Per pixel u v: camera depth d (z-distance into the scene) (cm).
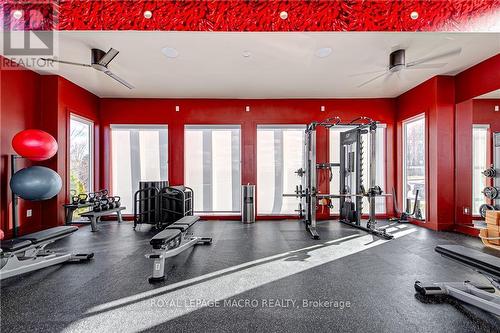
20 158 369
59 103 412
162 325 165
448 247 217
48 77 408
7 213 347
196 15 225
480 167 397
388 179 524
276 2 226
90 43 304
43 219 406
